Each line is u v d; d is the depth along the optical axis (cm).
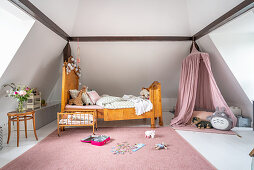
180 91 523
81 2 450
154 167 252
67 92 479
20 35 341
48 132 431
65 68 462
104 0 446
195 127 465
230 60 454
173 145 337
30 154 296
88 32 518
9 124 346
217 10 378
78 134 411
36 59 422
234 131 432
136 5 458
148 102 471
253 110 446
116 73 632
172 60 596
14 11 304
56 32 432
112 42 536
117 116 455
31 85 478
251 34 450
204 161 270
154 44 544
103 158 280
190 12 468
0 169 246
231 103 570
